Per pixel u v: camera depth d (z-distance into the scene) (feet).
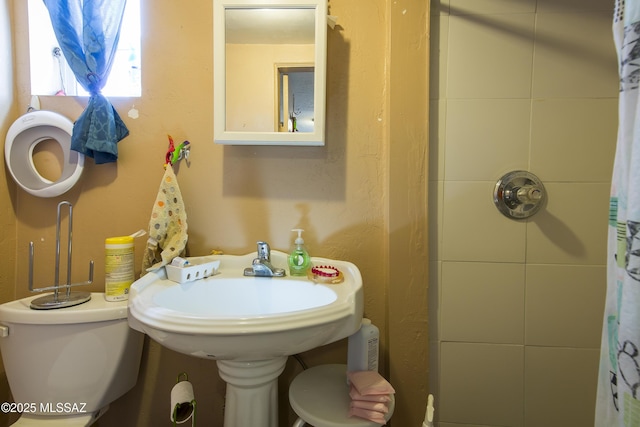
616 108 2.95
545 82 3.00
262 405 2.44
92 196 3.19
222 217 3.19
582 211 3.01
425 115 2.93
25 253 3.19
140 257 3.20
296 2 2.79
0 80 2.98
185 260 2.74
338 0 3.06
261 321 1.84
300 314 1.94
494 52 3.03
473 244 3.11
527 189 2.89
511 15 3.00
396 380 3.03
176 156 3.07
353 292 2.29
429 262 3.15
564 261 3.04
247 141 2.88
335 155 3.13
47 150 3.12
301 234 3.16
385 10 3.05
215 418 3.22
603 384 1.76
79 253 3.20
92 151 3.01
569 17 2.97
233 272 2.97
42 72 3.24
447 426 3.15
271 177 3.16
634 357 1.45
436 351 3.16
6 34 3.05
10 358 2.57
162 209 2.92
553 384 3.08
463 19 3.03
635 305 1.45
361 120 3.10
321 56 2.81
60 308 2.62
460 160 3.09
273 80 2.87
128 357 2.81
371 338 2.60
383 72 3.08
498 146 3.05
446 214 3.12
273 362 2.42
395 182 2.96
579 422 3.05
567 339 3.05
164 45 3.13
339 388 2.67
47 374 2.56
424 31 2.90
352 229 3.14
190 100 3.14
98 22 2.91
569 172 3.00
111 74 3.33
